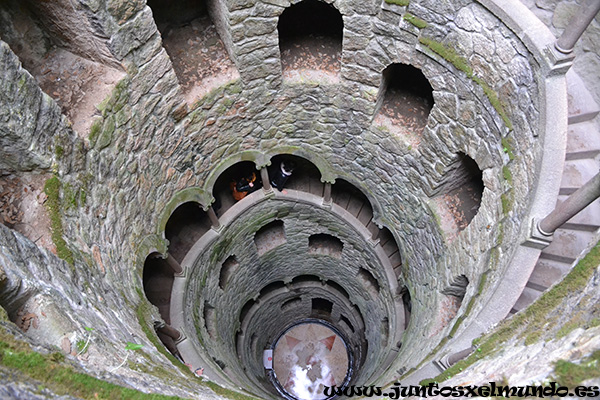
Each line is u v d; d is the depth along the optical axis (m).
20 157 4.76
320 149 9.66
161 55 6.35
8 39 5.56
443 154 7.40
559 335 3.57
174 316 8.66
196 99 7.43
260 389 10.61
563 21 5.69
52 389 2.75
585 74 5.83
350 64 7.39
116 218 6.51
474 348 4.95
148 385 3.68
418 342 8.04
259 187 10.66
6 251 3.83
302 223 11.82
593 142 5.74
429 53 6.32
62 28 5.59
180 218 10.07
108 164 6.16
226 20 6.76
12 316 3.64
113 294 5.64
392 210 9.84
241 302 12.73
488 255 6.16
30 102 4.63
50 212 4.96
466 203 8.15
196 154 8.35
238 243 11.09
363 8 6.40
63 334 3.63
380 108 8.35
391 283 10.94
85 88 5.89
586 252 4.42
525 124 5.39
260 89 8.05
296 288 14.93
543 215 4.98
